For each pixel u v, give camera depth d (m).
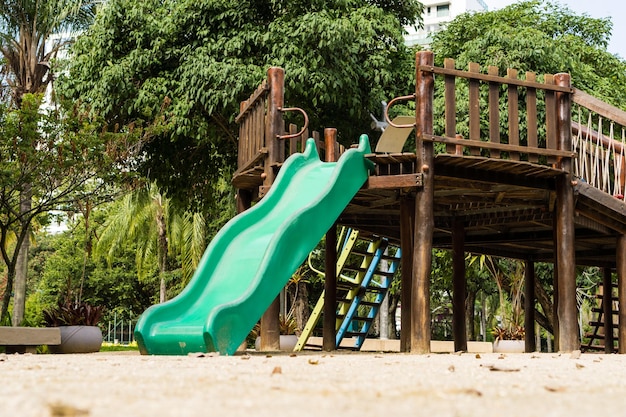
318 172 10.06
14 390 3.47
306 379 4.22
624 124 10.20
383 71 17.58
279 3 17.45
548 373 5.04
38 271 51.34
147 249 33.41
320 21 16.33
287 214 9.26
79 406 2.83
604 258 16.38
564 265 9.94
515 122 9.60
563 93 10.10
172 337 7.52
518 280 23.05
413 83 18.62
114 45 17.88
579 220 11.49
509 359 7.12
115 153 14.93
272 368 5.11
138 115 17.88
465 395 3.47
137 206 28.31
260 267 7.93
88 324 12.60
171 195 20.09
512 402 3.26
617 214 10.70
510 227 14.06
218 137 18.36
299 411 2.81
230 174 20.97
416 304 8.92
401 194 10.88
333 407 2.96
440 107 18.61
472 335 31.33
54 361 6.12
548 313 22.06
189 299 8.20
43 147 14.73
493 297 40.22
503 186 10.29
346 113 18.55
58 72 19.50
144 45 17.89
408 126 9.25
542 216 12.18
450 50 20.08
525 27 19.00
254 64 17.25
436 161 9.26
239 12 17.23
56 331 11.30
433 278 25.48
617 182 10.64
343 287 14.61
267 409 2.86
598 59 21.08
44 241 51.94
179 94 17.36
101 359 6.51
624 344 11.13
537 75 18.28
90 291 40.41
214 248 8.78
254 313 7.69
